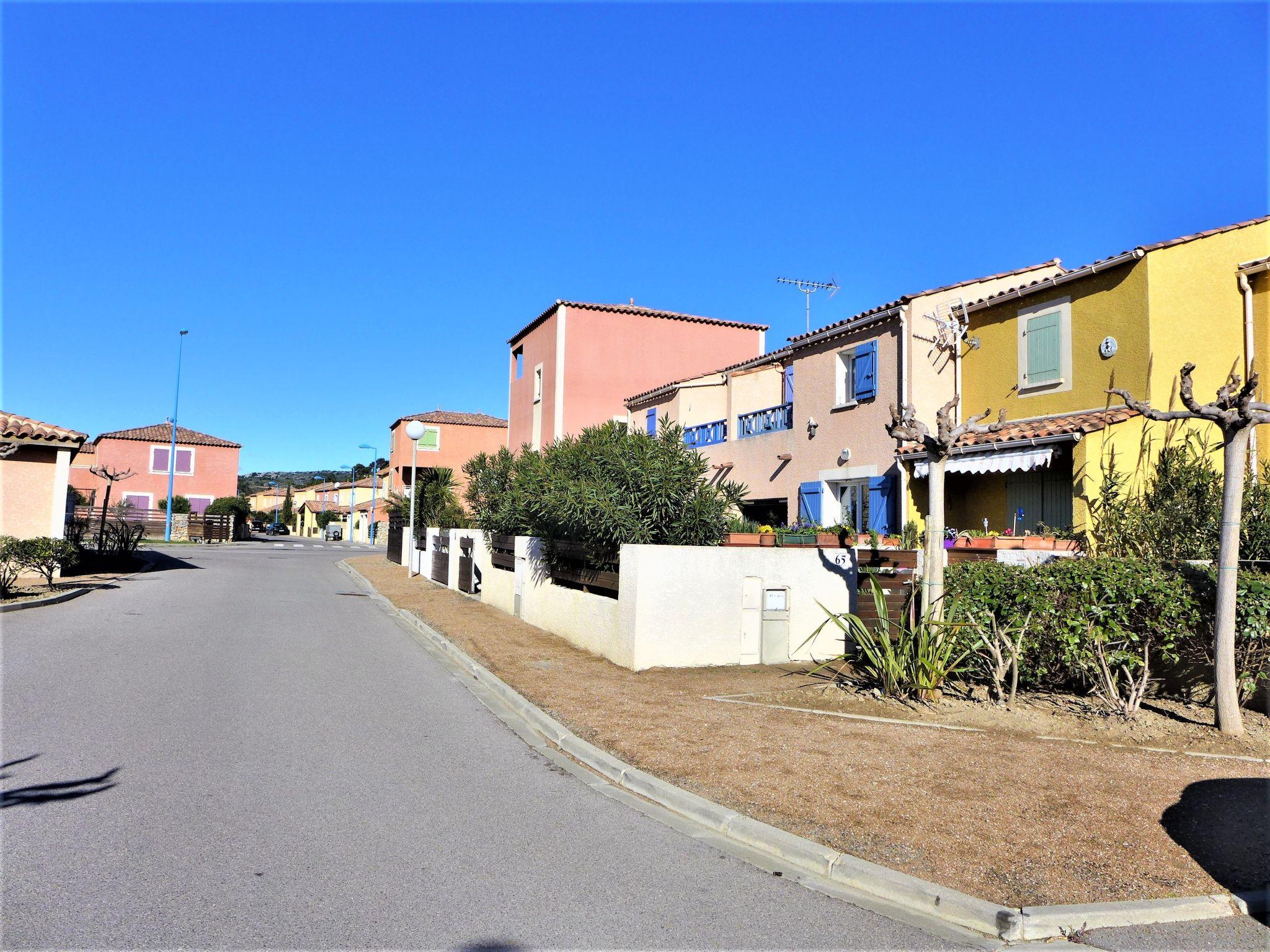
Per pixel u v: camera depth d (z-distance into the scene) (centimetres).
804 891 432
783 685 887
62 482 1984
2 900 388
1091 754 630
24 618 1317
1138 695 721
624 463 1131
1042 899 405
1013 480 1359
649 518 1110
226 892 404
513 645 1174
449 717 791
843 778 579
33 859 436
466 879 430
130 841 462
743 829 499
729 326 2844
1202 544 1029
